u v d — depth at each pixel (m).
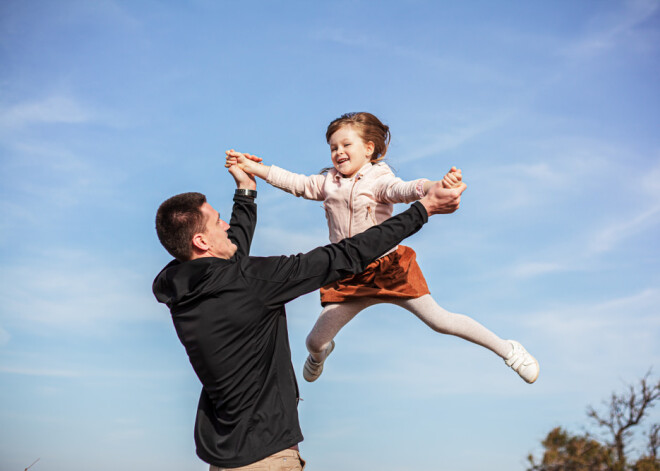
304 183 3.43
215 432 2.50
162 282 2.64
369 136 3.30
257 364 2.49
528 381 3.49
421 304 3.44
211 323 2.42
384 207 3.23
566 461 17.45
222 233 2.74
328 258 2.51
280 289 2.47
